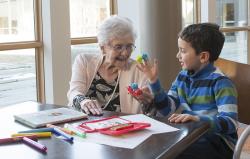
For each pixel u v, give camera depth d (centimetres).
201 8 485
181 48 154
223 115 137
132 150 98
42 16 276
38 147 100
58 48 279
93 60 181
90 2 335
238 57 568
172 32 330
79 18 324
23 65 276
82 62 182
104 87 176
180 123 124
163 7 325
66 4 282
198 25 155
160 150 97
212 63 157
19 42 271
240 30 561
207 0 479
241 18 569
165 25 327
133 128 115
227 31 530
